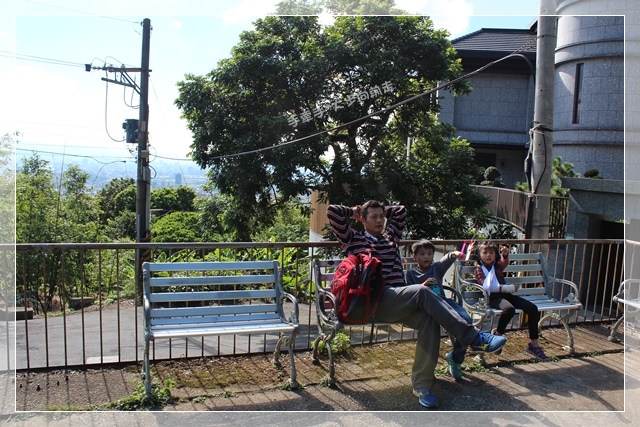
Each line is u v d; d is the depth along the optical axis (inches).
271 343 230.2
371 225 153.6
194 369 157.6
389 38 440.1
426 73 446.6
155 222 964.6
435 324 137.9
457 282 178.2
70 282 439.8
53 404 131.8
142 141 525.0
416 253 161.9
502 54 581.9
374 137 462.9
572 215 380.2
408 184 452.4
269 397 140.0
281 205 488.7
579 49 464.8
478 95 600.1
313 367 161.5
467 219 480.7
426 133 482.3
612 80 445.4
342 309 144.0
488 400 142.3
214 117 458.0
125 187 1131.9
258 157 447.2
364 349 179.6
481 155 614.5
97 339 227.9
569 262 364.2
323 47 440.5
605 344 191.8
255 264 158.9
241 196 458.9
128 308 357.4
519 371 164.6
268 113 444.8
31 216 499.5
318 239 657.0
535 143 238.2
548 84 234.8
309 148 443.5
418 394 138.3
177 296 147.5
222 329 140.1
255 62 433.1
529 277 193.9
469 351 178.2
